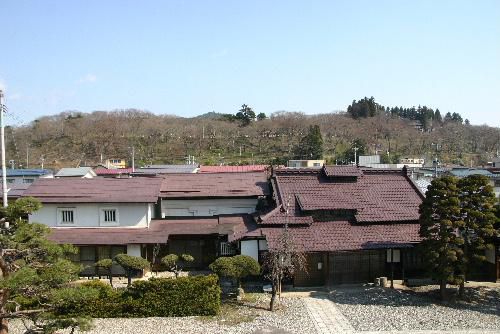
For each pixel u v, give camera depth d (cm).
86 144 10656
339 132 11875
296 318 2370
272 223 2986
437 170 6431
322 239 2891
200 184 3662
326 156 9938
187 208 3612
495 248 2886
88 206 3359
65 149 10444
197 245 3406
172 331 2214
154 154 10081
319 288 2883
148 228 3341
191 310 2441
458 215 2516
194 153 10112
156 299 2434
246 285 2953
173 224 3409
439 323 2284
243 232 3053
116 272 3197
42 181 3525
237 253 3203
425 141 11988
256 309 2514
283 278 2906
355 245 2848
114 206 3356
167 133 11275
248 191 3594
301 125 11944
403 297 2686
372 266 2969
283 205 3089
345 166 3441
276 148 10369
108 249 3216
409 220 3066
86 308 2408
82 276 3198
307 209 3017
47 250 1720
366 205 3150
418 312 2442
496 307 2516
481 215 2462
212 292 2453
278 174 3369
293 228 2988
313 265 2920
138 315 2425
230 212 3622
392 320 2328
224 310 2509
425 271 2977
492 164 9000
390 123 13438
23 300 1905
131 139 10906
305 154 9544
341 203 3117
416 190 3344
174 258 2866
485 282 2928
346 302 2617
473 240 2556
